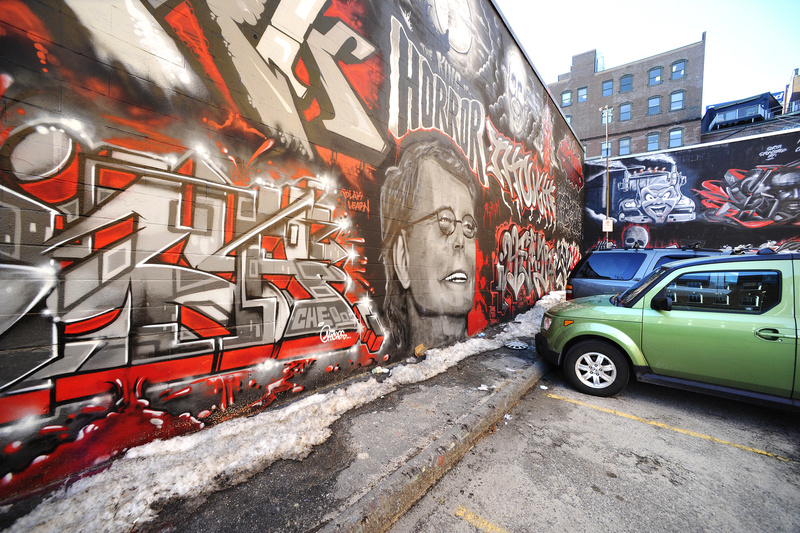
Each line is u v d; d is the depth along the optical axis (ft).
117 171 7.33
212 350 9.01
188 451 8.00
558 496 7.61
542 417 11.58
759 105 105.60
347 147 12.67
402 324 15.61
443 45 18.25
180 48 8.25
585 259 23.62
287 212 10.71
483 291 22.56
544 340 15.25
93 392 7.15
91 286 7.08
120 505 6.35
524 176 29.48
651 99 112.68
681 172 52.01
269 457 8.11
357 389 12.14
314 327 11.66
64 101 6.67
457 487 7.97
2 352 6.14
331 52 12.01
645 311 12.59
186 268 8.46
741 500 7.47
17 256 6.25
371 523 6.48
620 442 9.96
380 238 14.30
